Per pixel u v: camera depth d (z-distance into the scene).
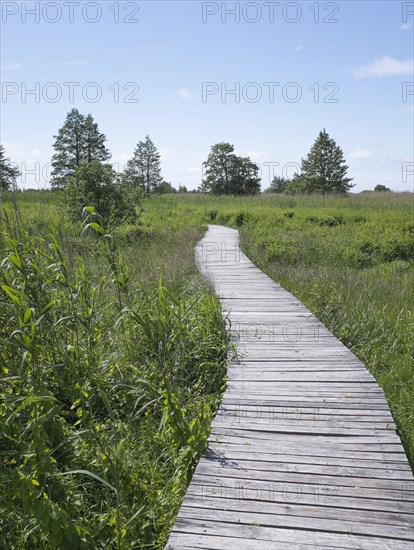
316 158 60.16
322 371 5.09
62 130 50.53
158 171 65.94
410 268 12.52
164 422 4.00
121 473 3.63
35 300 4.20
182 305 6.17
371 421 4.00
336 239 15.31
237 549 2.62
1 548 3.14
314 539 2.68
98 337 4.87
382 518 2.83
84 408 4.18
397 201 30.66
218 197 41.28
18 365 4.16
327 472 3.30
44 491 3.43
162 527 3.31
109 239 5.00
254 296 8.48
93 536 3.22
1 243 4.74
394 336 6.99
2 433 3.50
